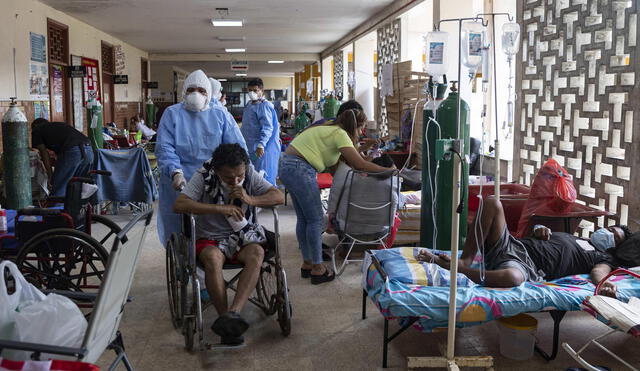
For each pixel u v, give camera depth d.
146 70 20.59
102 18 11.91
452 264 2.85
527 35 5.39
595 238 3.65
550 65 5.01
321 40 16.66
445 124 4.31
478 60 3.19
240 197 3.40
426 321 3.02
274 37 15.84
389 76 8.20
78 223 4.24
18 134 5.61
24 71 9.18
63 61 11.27
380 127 11.46
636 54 3.96
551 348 3.34
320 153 4.43
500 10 6.99
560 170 4.25
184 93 4.19
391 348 3.34
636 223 3.96
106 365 3.12
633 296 3.12
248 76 39.19
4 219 3.86
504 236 3.45
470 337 3.48
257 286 3.86
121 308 2.42
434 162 4.41
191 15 11.59
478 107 7.48
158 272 4.83
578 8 4.57
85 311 3.80
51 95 10.57
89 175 6.24
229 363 3.16
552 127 5.02
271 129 6.93
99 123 8.73
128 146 9.88
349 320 3.77
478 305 2.99
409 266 3.34
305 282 4.55
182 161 4.20
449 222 4.42
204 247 3.39
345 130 4.54
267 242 3.55
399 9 10.08
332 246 5.53
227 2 10.12
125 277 2.32
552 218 4.21
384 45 11.32
